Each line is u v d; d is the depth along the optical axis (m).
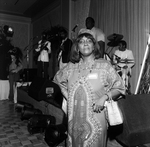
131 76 4.55
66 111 1.88
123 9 4.84
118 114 1.64
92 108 1.55
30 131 3.25
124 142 2.29
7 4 8.15
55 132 2.64
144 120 2.34
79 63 1.72
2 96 6.34
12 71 6.30
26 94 5.11
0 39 8.42
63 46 4.71
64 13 6.80
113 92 1.58
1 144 2.87
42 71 5.88
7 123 3.86
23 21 9.96
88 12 5.95
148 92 3.45
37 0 7.57
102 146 1.57
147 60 3.70
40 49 5.87
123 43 4.43
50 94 4.13
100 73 1.59
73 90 1.62
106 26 5.38
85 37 1.65
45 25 8.56
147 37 4.21
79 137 1.56
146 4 4.21
